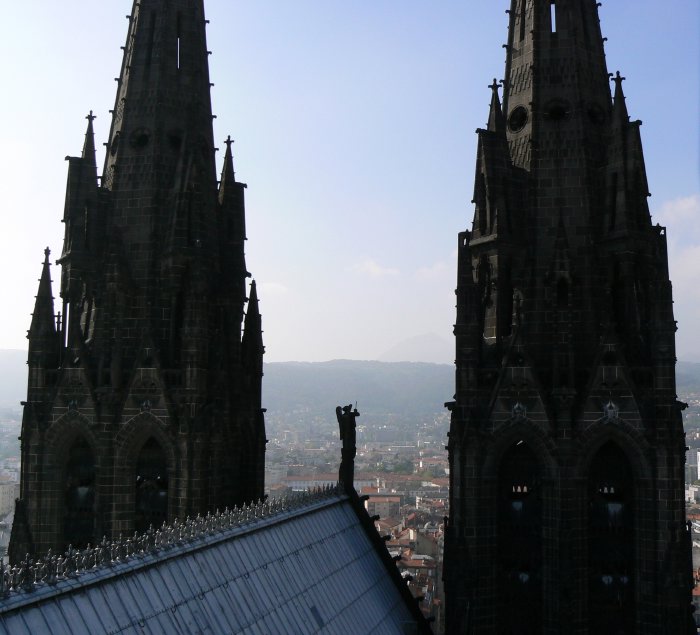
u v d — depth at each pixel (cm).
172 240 6919
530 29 7031
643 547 6088
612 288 6519
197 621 4275
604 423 6172
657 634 5997
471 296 6456
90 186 7200
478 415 6381
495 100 6862
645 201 6606
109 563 4028
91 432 6662
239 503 7250
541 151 6769
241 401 7356
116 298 6894
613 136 6681
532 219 6700
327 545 6272
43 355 6894
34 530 6675
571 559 6116
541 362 6450
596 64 7038
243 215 7712
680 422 6131
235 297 7412
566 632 6053
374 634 5962
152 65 7400
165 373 6675
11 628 3316
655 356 6169
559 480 6156
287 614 5041
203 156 7450
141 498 6662
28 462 6731
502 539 6356
